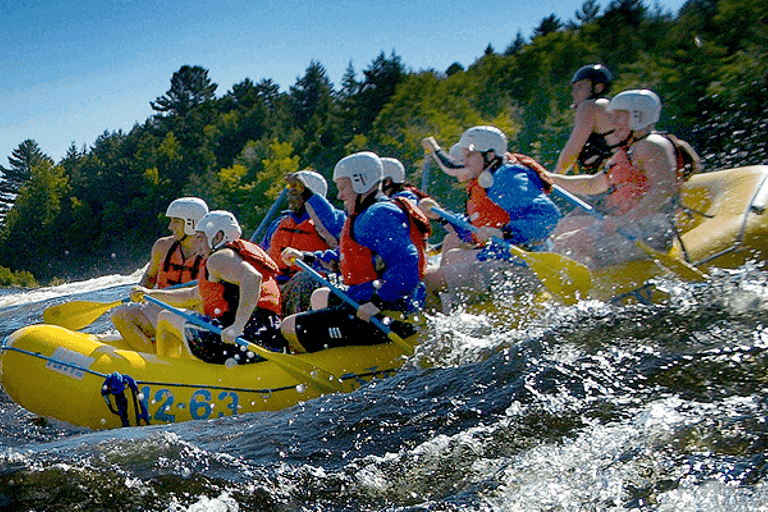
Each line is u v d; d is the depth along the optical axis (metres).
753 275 4.82
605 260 5.40
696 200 6.01
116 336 6.16
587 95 6.69
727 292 4.52
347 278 5.38
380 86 54.00
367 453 3.60
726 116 20.02
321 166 54.56
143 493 3.33
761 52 21.70
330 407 4.21
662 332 4.12
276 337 5.48
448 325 5.16
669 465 3.04
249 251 5.39
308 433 3.88
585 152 6.75
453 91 38.88
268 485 3.38
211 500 3.27
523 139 32.22
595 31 31.91
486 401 3.85
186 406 5.11
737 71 21.27
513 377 4.02
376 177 5.33
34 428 5.23
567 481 3.10
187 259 6.43
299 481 3.41
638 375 3.73
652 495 2.91
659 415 3.38
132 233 74.25
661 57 25.78
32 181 83.88
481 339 4.96
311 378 5.15
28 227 82.62
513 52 39.62
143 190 73.50
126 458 3.63
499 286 5.48
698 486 2.89
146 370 5.23
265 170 51.09
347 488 3.33
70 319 6.02
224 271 5.28
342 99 62.09
